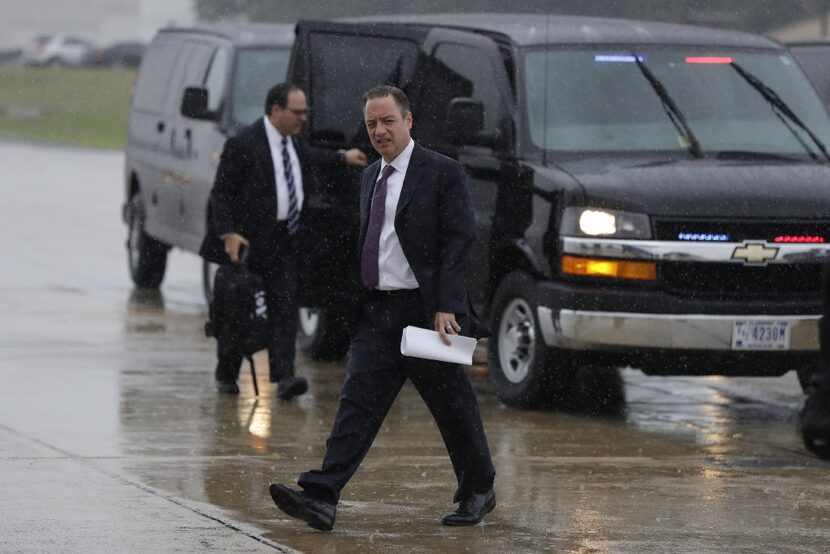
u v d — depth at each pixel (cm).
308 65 4372
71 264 6800
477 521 2634
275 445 3306
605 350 3678
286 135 3869
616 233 3656
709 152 3966
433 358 2525
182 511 2667
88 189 10950
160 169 5772
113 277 6419
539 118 3953
